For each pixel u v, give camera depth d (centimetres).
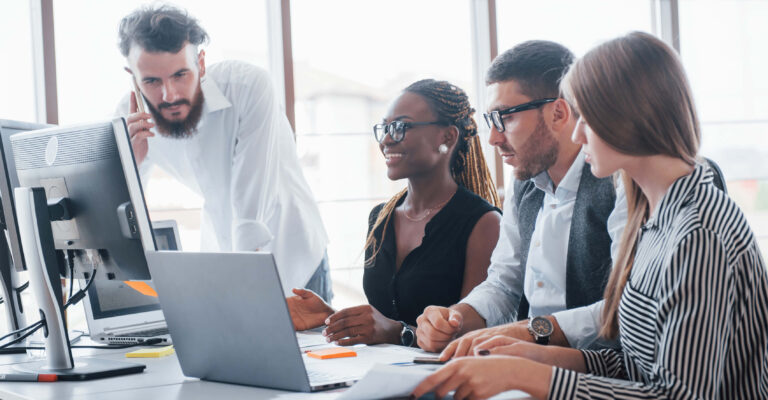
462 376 101
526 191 180
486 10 419
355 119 411
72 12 365
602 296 158
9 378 138
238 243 271
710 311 97
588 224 159
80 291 151
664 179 108
